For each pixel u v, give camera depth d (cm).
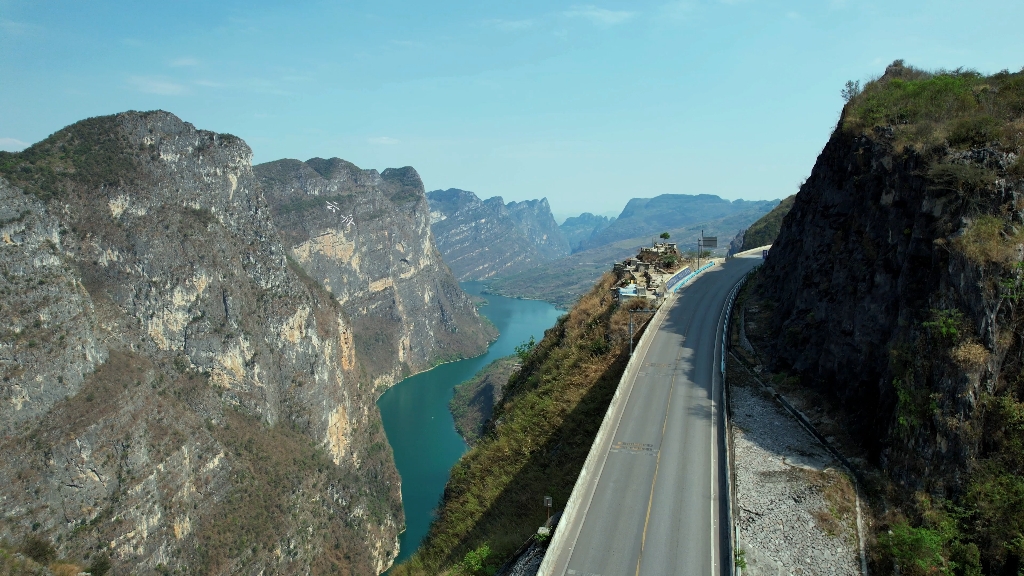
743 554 2255
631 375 3941
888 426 2577
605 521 2447
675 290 6184
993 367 2280
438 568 3484
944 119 2975
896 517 2338
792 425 3173
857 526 2386
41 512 7838
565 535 2372
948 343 2359
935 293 2448
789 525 2409
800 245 4566
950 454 2289
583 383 4266
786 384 3566
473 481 4112
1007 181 2441
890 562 2203
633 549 2264
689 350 4328
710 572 2127
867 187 3259
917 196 2780
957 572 2120
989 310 2300
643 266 6894
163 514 9250
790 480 2686
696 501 2564
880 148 3172
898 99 3503
